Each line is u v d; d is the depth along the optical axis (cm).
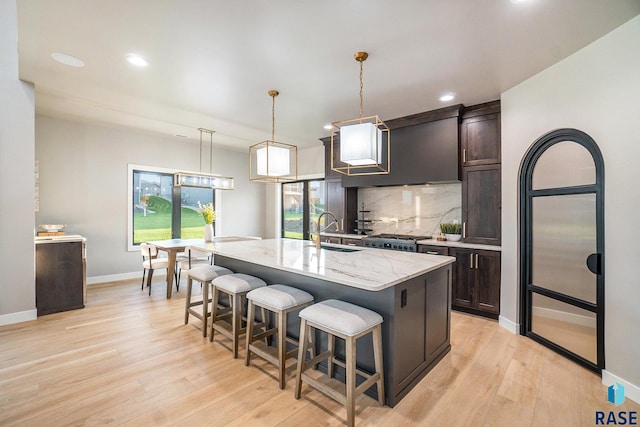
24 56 271
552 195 283
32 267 348
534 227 305
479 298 365
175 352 275
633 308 210
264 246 352
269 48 253
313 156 655
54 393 212
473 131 385
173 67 288
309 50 255
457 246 380
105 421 185
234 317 268
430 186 475
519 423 186
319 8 201
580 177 256
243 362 259
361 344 223
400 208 508
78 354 269
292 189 711
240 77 308
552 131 279
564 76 267
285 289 248
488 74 297
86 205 500
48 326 332
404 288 214
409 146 433
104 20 216
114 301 425
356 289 226
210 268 331
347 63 277
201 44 247
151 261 467
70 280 385
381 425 184
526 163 311
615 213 223
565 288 271
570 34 229
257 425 184
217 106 397
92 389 217
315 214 664
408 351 219
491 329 331
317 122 468
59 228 426
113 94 358
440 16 209
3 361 255
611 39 226
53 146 468
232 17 212
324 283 250
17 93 328
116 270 534
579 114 253
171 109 411
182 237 616
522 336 313
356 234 533
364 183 490
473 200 383
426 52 257
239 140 599
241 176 711
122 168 536
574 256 262
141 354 271
